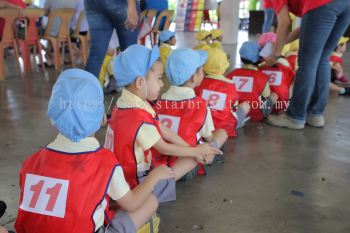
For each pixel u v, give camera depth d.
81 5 5.96
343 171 2.17
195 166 2.00
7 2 4.79
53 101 1.17
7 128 2.87
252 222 1.65
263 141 2.64
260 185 1.99
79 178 1.15
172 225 1.63
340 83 4.48
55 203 1.15
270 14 6.70
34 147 2.49
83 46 5.93
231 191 1.93
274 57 3.05
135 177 1.65
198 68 2.07
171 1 16.58
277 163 2.27
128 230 1.35
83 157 1.18
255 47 3.05
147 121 1.63
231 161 2.30
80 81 1.19
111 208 1.46
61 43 5.99
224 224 1.64
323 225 1.64
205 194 1.90
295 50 3.84
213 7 13.70
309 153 2.43
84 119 1.16
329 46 2.76
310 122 2.98
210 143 2.07
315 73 2.75
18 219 1.21
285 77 3.27
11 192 1.88
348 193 1.91
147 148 1.63
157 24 6.59
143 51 1.66
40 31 5.56
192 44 9.13
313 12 2.56
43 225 1.17
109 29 2.85
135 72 1.63
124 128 1.62
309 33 2.62
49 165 1.18
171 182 1.80
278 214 1.72
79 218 1.15
